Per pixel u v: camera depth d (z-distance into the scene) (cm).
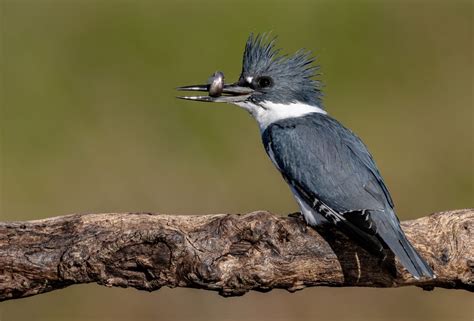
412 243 797
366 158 844
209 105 1416
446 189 1377
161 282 771
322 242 781
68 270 772
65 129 1434
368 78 1549
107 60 1553
